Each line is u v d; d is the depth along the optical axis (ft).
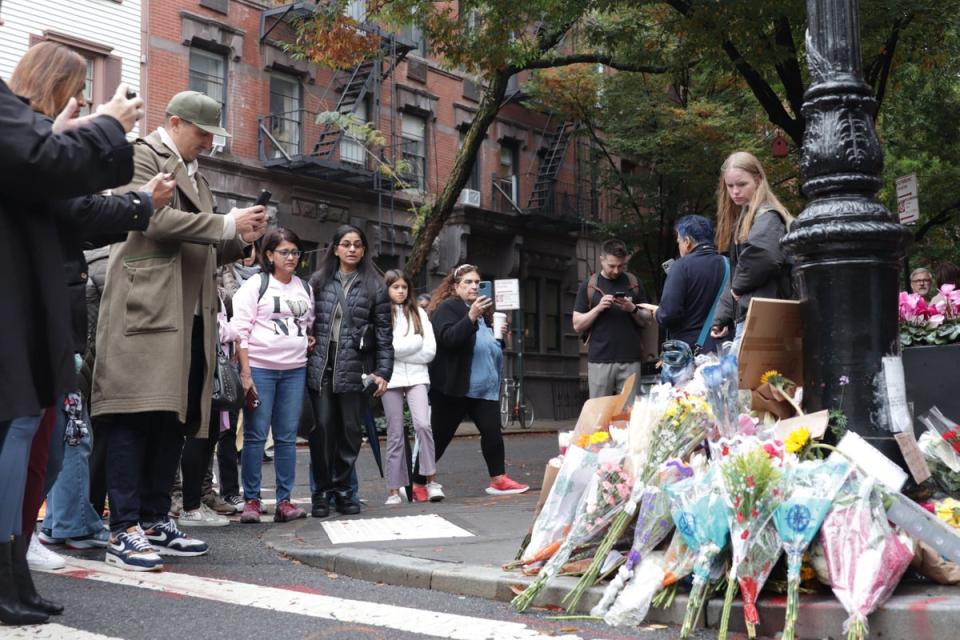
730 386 12.66
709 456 12.67
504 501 23.73
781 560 11.18
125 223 12.48
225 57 72.13
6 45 58.65
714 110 71.36
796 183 68.80
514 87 93.66
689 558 11.54
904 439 12.44
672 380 13.51
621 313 27.55
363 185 79.77
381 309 22.90
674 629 11.30
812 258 12.94
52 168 10.04
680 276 19.33
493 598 13.03
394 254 83.51
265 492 29.55
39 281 10.38
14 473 10.82
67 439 13.85
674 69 47.60
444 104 88.84
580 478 13.32
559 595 12.39
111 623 11.26
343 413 22.29
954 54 46.34
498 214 89.45
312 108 77.51
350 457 22.33
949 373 19.15
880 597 10.43
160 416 16.01
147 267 15.11
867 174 12.97
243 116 72.64
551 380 97.04
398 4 48.98
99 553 16.56
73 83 12.78
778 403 13.38
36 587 13.21
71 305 13.73
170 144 15.96
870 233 12.58
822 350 12.76
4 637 10.50
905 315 20.06
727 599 10.71
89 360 17.51
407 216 84.48
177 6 68.18
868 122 13.20
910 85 56.75
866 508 10.76
